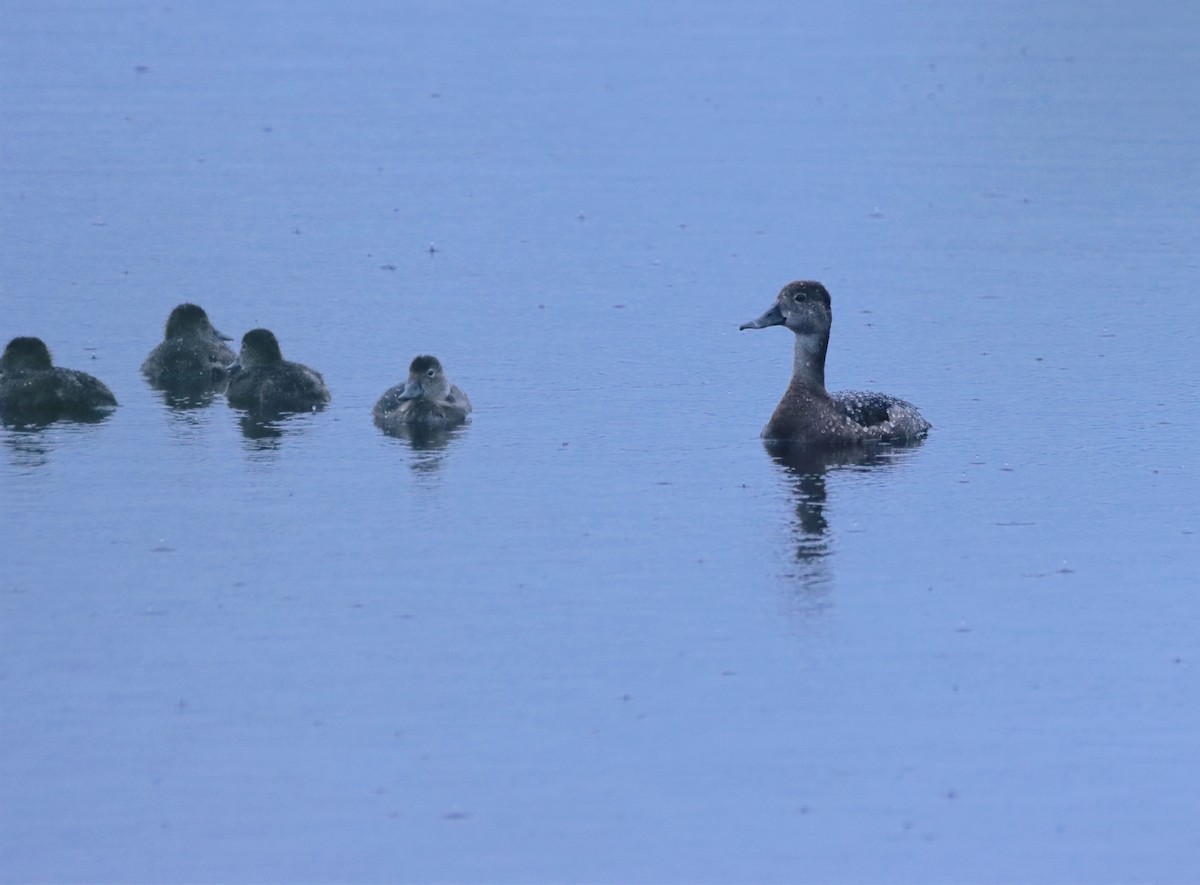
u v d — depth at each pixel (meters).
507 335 25.36
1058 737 14.05
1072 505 19.00
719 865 12.30
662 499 19.08
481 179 35.22
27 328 25.14
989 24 54.28
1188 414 22.09
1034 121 41.12
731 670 15.08
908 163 37.12
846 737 14.00
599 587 16.70
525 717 14.22
